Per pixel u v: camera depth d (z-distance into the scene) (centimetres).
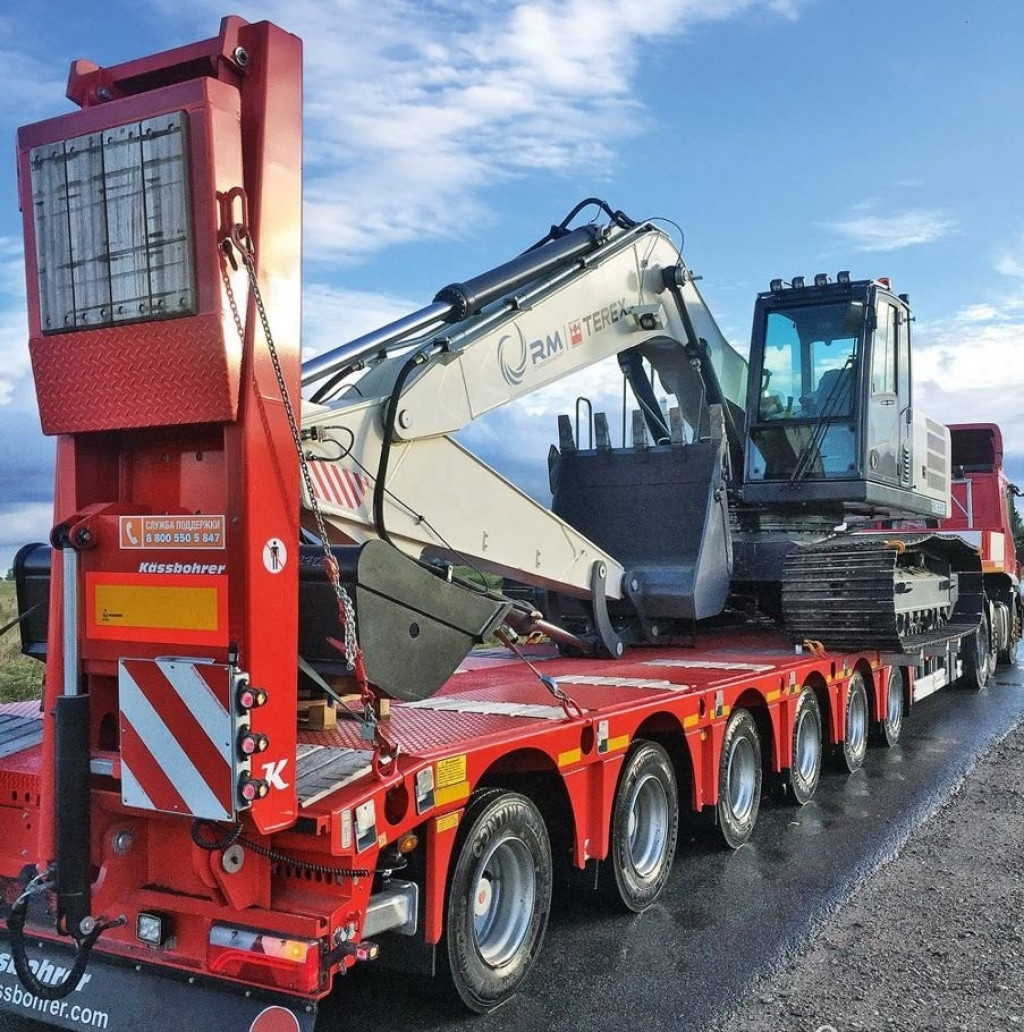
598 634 785
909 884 604
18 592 470
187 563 355
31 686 973
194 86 344
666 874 598
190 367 349
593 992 466
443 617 450
